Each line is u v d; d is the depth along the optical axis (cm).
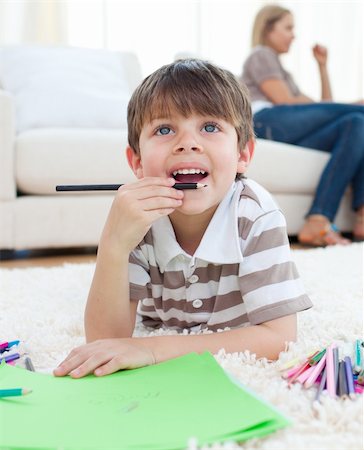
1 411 57
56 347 86
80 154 198
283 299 79
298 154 232
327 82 304
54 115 218
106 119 223
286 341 78
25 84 226
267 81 267
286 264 81
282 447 50
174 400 58
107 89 235
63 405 58
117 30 335
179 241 88
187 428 51
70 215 199
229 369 69
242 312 88
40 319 105
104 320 81
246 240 83
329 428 54
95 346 72
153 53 342
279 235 82
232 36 361
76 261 192
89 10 328
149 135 81
